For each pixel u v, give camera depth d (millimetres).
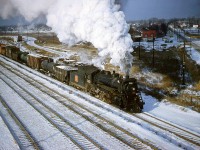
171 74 39250
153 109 21000
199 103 22766
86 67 25625
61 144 13750
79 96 24359
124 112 19375
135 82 19938
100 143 13875
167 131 15547
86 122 17172
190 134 15219
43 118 17953
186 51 67438
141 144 13711
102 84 22312
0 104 21641
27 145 13656
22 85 29406
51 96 24328
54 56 58031
